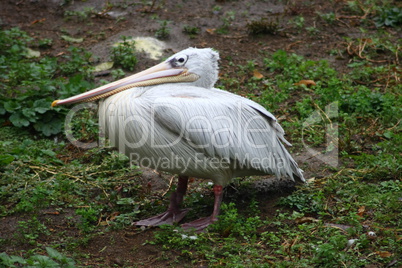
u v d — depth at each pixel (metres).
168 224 9.61
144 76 10.23
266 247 9.16
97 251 9.18
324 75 15.28
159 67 10.34
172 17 18.53
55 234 9.60
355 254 8.79
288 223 9.85
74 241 9.38
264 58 16.33
